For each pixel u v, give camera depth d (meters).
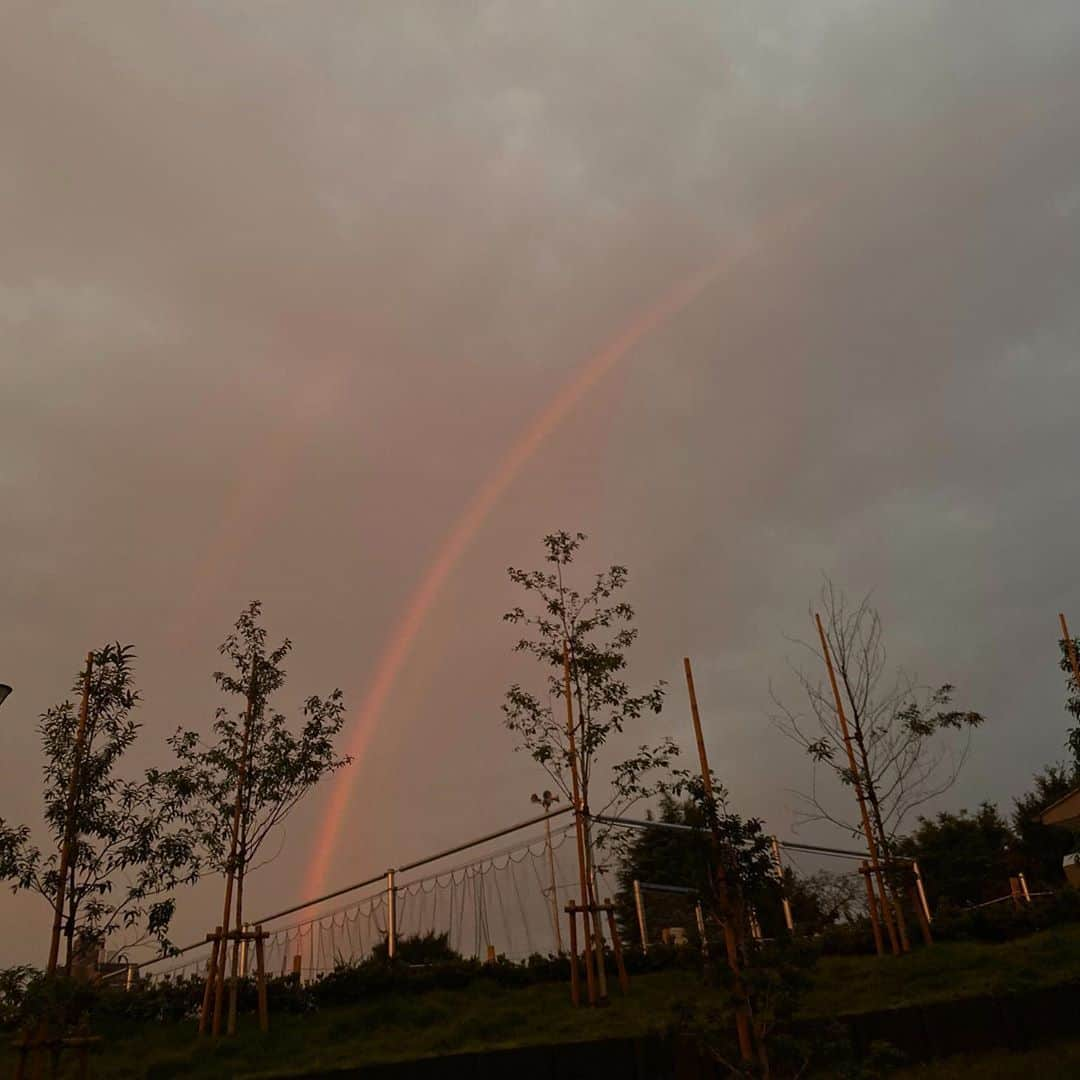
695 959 10.42
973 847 40.44
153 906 13.49
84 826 13.34
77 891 13.15
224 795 17.47
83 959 13.20
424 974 18.17
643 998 15.61
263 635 18.78
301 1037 15.73
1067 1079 11.95
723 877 10.23
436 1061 12.26
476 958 18.73
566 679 18.58
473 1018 15.55
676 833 10.77
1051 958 17.28
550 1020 15.06
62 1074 14.34
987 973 16.62
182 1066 14.38
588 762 18.02
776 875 10.44
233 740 17.94
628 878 19.50
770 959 9.88
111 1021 17.16
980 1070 12.55
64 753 13.64
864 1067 9.72
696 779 10.85
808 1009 14.41
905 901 21.86
